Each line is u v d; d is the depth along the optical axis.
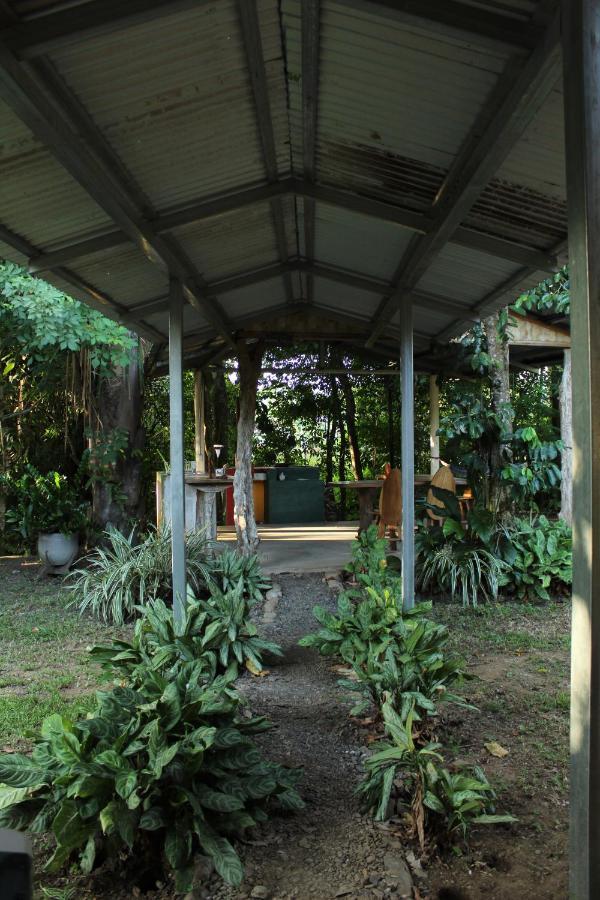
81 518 8.46
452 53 2.37
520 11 2.05
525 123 2.50
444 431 7.80
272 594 6.91
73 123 2.66
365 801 2.84
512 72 2.29
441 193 3.34
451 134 2.90
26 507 8.43
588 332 1.84
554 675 4.56
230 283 5.37
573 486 1.91
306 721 3.82
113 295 4.98
